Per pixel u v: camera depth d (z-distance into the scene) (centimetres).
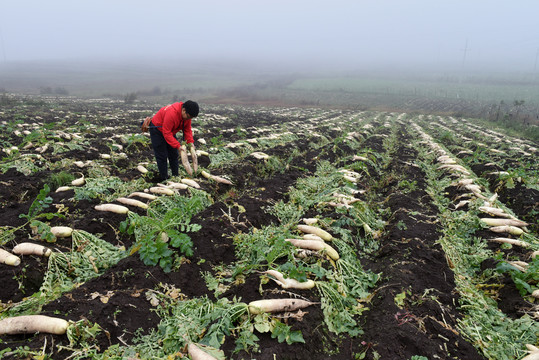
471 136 1911
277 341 332
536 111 3594
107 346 318
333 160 1110
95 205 594
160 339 329
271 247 458
